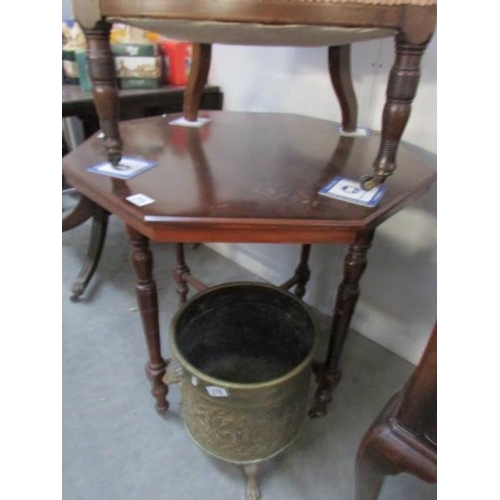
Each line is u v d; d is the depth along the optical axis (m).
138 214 0.56
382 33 0.51
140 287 0.75
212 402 0.68
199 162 0.75
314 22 0.47
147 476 0.83
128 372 1.07
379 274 1.13
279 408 0.70
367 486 0.62
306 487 0.82
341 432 0.94
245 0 0.46
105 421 0.94
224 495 0.80
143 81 1.27
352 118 0.95
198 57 0.93
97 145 0.82
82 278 1.32
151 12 0.48
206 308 0.88
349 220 0.57
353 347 1.20
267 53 1.16
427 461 0.51
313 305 1.36
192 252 1.64
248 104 1.29
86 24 0.54
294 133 0.96
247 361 0.96
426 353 0.47
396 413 0.54
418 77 0.54
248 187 0.65
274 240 0.58
